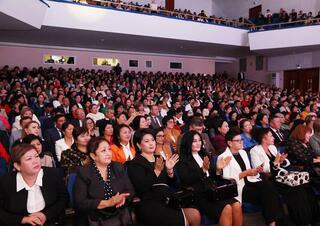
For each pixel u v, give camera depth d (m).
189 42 12.41
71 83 10.21
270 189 2.96
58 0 9.10
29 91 8.41
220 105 8.15
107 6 10.05
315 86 14.15
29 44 12.46
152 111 6.48
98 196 2.45
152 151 2.94
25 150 2.21
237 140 3.23
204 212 2.82
